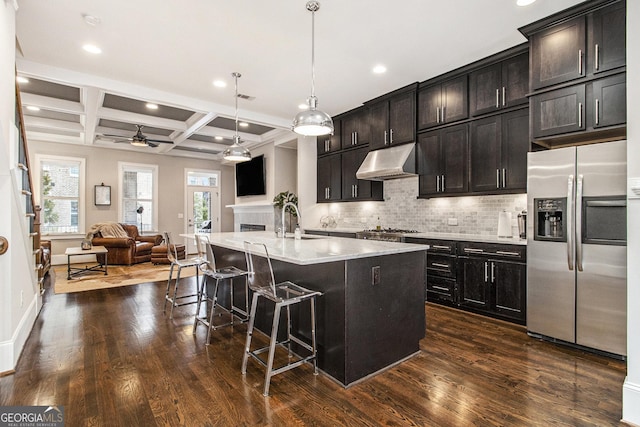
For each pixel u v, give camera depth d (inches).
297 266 103.2
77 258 284.8
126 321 134.2
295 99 192.2
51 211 278.8
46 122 236.5
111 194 305.7
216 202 370.6
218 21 112.8
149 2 102.3
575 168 105.3
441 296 152.8
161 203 334.0
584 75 106.0
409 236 166.7
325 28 117.4
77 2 102.0
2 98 86.6
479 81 147.0
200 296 135.7
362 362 88.4
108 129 263.3
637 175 72.8
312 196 253.0
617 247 97.7
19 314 106.5
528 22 114.3
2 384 84.9
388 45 129.8
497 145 141.1
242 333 122.6
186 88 173.9
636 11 73.4
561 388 83.3
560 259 109.2
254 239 135.7
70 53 135.0
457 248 146.3
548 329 112.3
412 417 71.9
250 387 84.2
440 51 135.3
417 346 104.6
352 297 86.4
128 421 70.4
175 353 104.3
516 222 147.6
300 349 101.2
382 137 189.6
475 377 89.1
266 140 288.2
